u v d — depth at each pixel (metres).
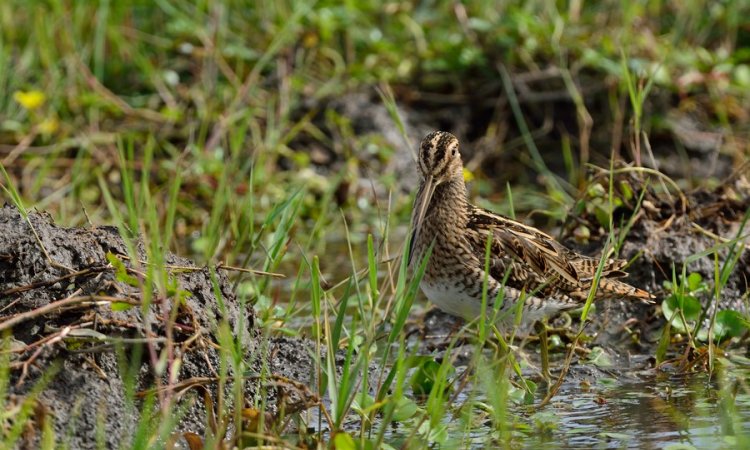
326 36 17.25
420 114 17.38
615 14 18.23
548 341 10.84
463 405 8.48
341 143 16.72
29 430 7.44
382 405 8.14
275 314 10.44
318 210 15.38
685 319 10.48
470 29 17.73
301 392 8.31
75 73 16.70
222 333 7.92
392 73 17.39
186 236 14.36
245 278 11.88
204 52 17.05
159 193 14.93
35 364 7.95
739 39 18.95
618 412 8.91
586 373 10.04
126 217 14.27
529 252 10.23
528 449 8.08
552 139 17.33
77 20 17.11
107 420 7.89
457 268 10.21
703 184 13.75
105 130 16.31
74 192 15.12
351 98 17.16
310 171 16.08
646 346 10.84
